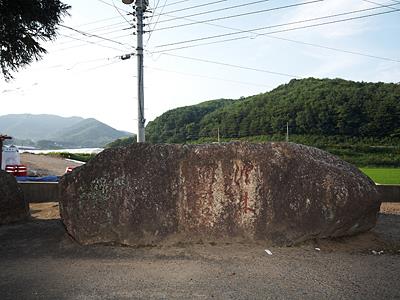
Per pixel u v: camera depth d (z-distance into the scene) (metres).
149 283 5.30
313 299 4.83
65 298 4.84
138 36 16.16
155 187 7.14
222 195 7.14
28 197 13.45
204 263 6.11
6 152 22.45
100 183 7.11
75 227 7.04
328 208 7.00
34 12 9.58
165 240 6.98
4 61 10.35
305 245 7.01
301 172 7.17
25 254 6.67
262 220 7.01
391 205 13.07
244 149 7.37
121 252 6.66
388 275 5.67
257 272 5.73
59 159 38.09
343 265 6.09
